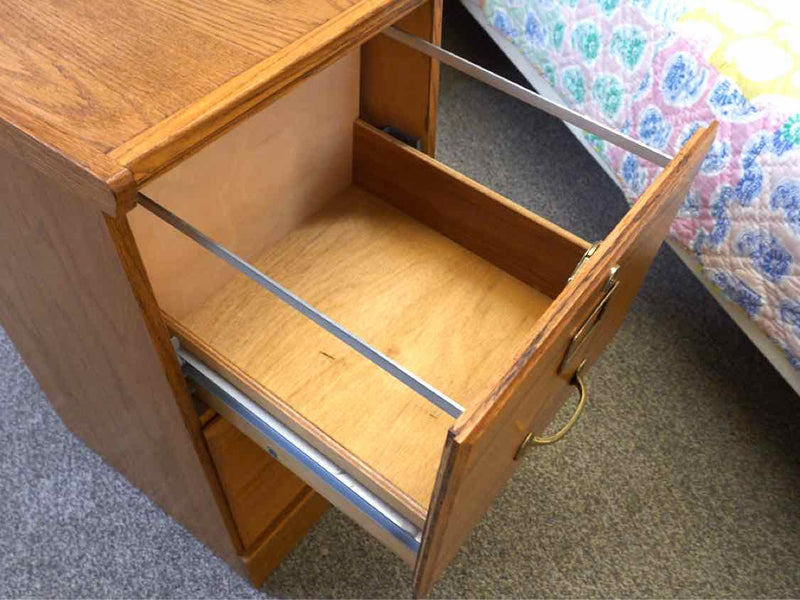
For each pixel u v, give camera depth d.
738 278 0.98
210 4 0.57
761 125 0.90
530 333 0.47
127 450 0.91
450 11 1.77
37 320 0.73
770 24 0.94
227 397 0.65
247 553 0.92
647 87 1.05
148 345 0.59
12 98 0.48
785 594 1.01
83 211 0.49
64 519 1.03
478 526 1.05
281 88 0.53
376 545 1.03
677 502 1.08
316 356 0.78
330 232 0.90
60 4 0.56
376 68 0.83
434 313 0.82
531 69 1.36
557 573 1.01
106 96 0.49
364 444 0.71
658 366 1.22
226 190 0.75
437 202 0.87
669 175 0.57
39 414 1.12
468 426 0.43
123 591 0.97
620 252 0.51
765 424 1.17
